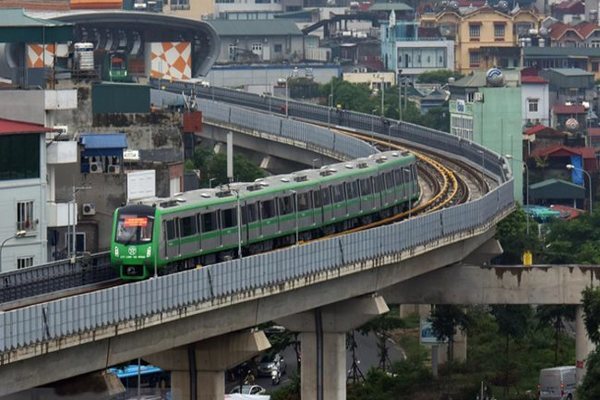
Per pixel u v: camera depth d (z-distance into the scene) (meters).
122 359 194.75
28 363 179.88
